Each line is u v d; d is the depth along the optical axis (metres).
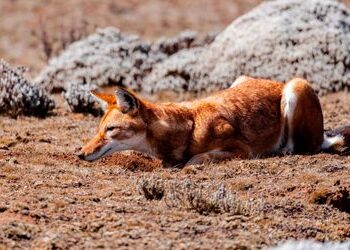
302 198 17.55
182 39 41.88
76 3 76.69
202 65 36.38
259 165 19.97
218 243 14.16
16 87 28.42
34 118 27.88
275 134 21.61
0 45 62.34
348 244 13.40
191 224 15.14
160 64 37.94
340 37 35.19
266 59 35.09
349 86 33.91
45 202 16.38
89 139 24.34
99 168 20.27
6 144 23.19
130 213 15.80
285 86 21.98
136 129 20.14
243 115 21.09
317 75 34.12
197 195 16.12
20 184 18.22
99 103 29.75
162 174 19.53
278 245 14.07
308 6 36.84
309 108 21.67
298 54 34.75
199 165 20.00
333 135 22.80
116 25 68.25
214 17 72.38
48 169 19.80
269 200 17.22
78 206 16.16
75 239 14.13
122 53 38.06
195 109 20.84
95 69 36.84
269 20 36.38
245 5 76.19
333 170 19.77
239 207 16.05
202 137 20.42
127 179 19.09
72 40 49.78
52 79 36.78
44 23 64.06
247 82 22.14
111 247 13.80
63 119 27.95
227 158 20.50
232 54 35.81
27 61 54.06
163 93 35.62
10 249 13.56
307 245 13.07
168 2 78.19
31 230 14.41
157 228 14.86
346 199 17.42
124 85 36.75
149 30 67.19
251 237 14.62
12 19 71.38
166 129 20.31
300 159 20.77
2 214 15.35
